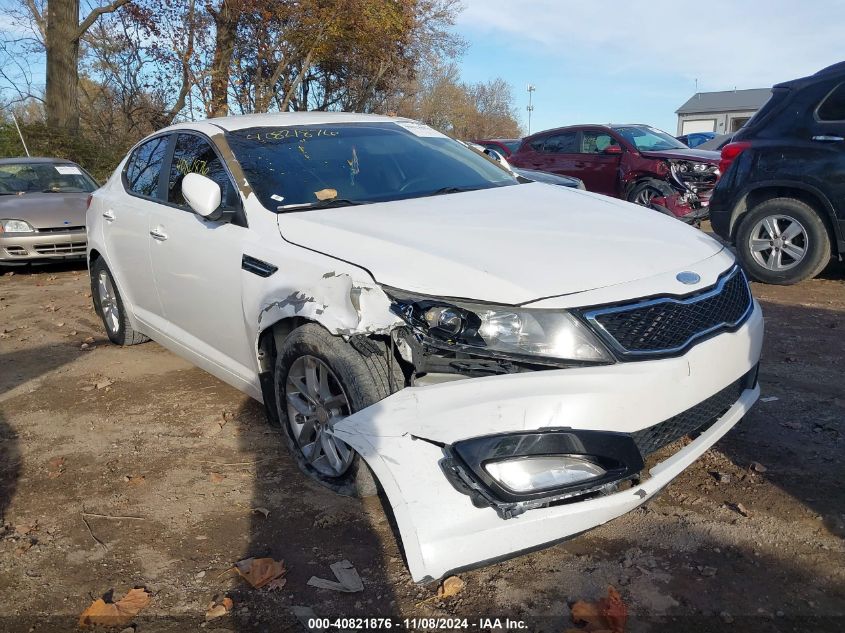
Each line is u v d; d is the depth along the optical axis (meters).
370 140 4.36
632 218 3.47
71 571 2.88
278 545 2.96
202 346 4.23
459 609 2.56
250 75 21.34
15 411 4.56
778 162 6.62
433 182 4.08
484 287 2.63
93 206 5.57
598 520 2.49
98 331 6.37
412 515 2.36
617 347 2.56
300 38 20.69
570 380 2.48
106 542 3.06
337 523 3.09
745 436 3.68
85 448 3.96
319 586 2.70
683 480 3.31
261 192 3.73
